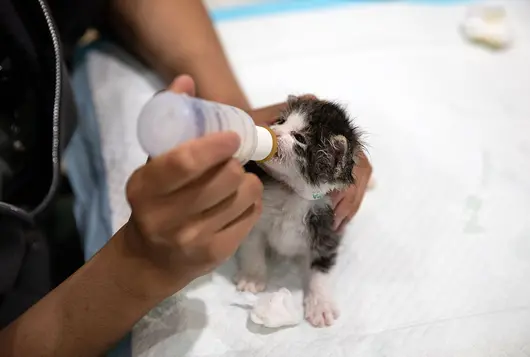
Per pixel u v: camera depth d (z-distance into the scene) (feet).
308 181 1.53
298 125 1.55
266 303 1.53
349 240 1.68
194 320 1.52
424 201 1.78
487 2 2.41
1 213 1.46
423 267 1.64
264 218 1.58
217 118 1.25
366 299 1.58
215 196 1.23
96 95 1.90
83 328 1.39
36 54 1.58
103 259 1.37
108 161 1.76
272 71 2.10
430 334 1.52
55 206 1.81
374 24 2.28
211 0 2.53
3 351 1.39
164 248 1.27
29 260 1.60
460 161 1.88
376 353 1.49
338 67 2.12
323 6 2.36
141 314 1.42
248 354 1.48
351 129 1.60
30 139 1.60
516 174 1.86
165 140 1.20
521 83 2.13
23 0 1.56
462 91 2.09
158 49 1.89
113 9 1.93
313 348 1.49
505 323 1.54
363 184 1.63
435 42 2.24
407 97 2.05
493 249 1.68
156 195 1.22
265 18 2.30
